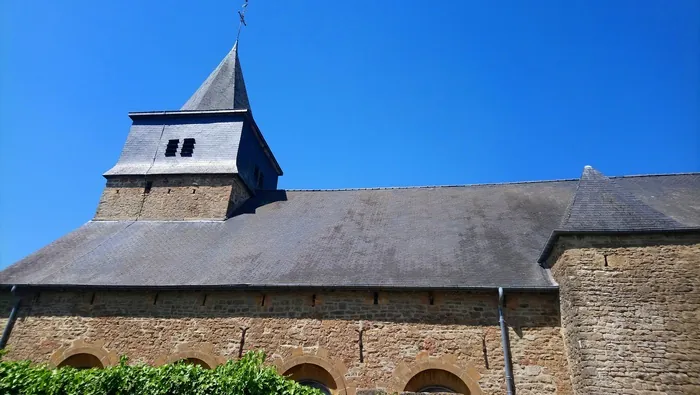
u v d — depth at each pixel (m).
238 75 18.88
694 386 6.88
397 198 13.66
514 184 13.55
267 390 5.83
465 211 12.26
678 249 7.93
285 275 9.95
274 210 13.94
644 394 6.98
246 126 16.50
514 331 8.60
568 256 8.41
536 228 10.92
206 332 9.59
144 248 12.11
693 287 7.54
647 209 8.84
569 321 8.12
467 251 10.20
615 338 7.44
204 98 17.53
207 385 5.85
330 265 10.17
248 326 9.50
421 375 8.57
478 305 8.95
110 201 14.77
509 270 9.34
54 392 5.75
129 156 15.93
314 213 13.25
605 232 8.38
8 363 6.08
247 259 10.91
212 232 12.87
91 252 12.04
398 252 10.45
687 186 11.43
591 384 7.22
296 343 9.14
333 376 8.67
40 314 10.38
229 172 14.64
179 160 15.55
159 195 14.67
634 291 7.75
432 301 9.12
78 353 9.79
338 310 9.32
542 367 8.21
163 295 10.20
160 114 16.70
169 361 9.38
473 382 8.25
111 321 10.05
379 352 8.77
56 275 10.88
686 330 7.26
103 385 5.89
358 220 12.42
